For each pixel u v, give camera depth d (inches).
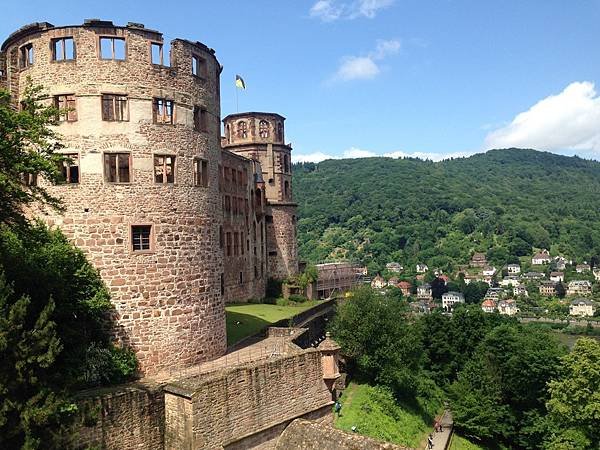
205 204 1242.0
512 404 2210.9
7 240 904.3
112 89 1113.4
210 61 1294.3
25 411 663.8
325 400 1266.0
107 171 1109.7
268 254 2970.0
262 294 2832.2
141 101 1137.4
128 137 1120.2
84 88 1107.3
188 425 941.2
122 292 1102.4
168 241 1157.7
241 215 2568.9
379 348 1875.0
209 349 1233.4
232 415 1011.3
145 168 1135.0
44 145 866.8
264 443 1082.1
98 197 1098.7
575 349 1907.0
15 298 804.6
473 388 2252.7
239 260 2536.9
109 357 1034.1
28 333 702.5
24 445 647.1
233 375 1019.9
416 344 2148.1
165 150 1162.6
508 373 2199.8
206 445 952.9
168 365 1141.7
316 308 2527.1
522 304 7278.5
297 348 1330.0
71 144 1098.7
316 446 751.1
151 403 960.3
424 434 1873.8
